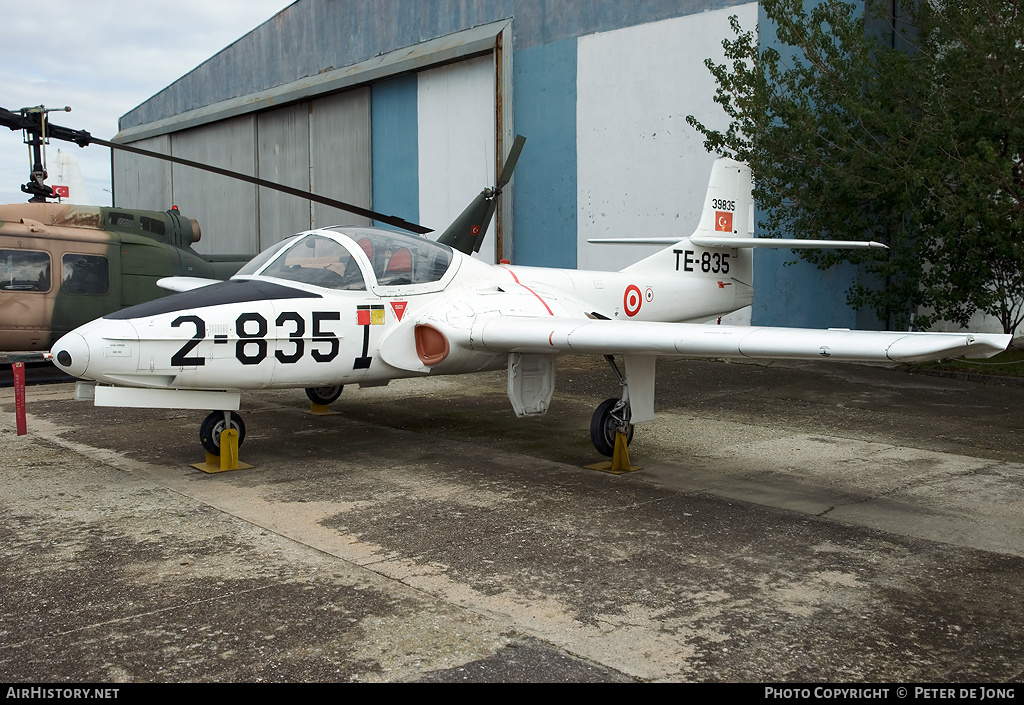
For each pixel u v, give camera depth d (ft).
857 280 39.86
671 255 30.68
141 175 88.07
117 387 17.92
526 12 51.93
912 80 36.88
